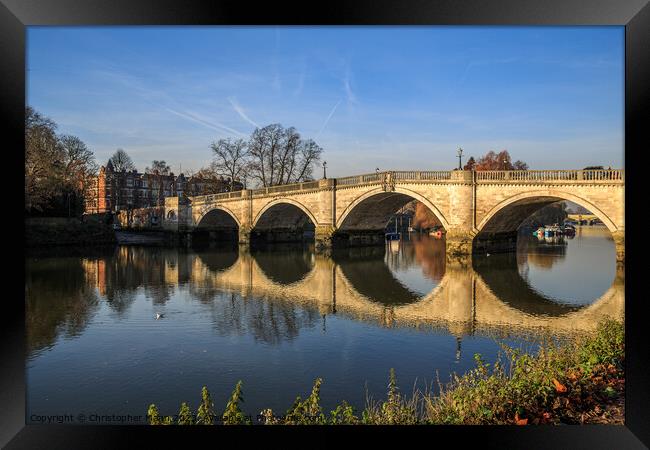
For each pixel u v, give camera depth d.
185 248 63.78
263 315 20.97
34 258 46.38
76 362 14.18
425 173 42.06
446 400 9.03
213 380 12.67
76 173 59.59
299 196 55.97
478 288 27.45
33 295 25.97
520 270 34.38
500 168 70.56
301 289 28.48
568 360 10.16
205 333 17.67
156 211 82.12
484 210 38.97
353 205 48.91
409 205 125.25
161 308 22.56
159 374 13.16
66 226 58.34
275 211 64.12
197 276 34.41
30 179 48.09
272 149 74.19
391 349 15.46
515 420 7.29
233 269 38.78
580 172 33.38
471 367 13.53
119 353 15.12
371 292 27.12
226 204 69.19
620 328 11.32
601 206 32.25
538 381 8.28
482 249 41.84
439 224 107.25
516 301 23.75
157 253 54.81
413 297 25.44
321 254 49.25
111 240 65.19
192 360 14.37
